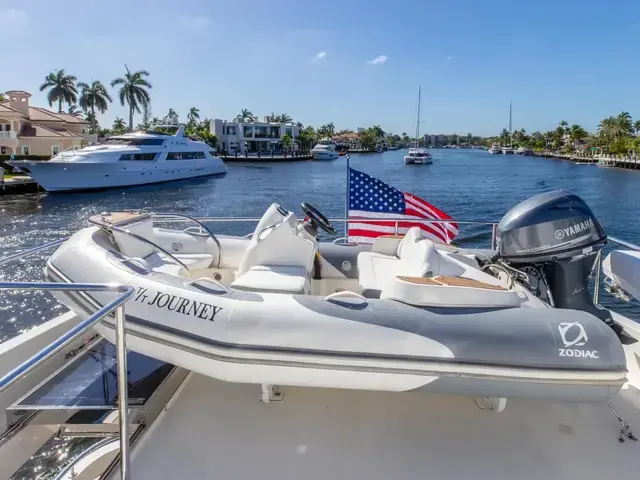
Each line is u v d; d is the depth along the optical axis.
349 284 3.59
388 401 2.59
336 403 2.56
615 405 2.54
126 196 30.09
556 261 2.99
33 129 42.75
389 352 2.18
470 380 2.17
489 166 74.31
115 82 56.12
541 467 2.10
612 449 2.21
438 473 2.06
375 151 132.50
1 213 22.98
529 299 2.62
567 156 102.50
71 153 30.98
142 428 2.32
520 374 2.15
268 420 2.41
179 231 3.85
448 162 90.44
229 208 26.03
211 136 74.44
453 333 2.20
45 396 2.35
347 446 2.22
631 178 49.31
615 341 2.22
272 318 2.26
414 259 3.02
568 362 2.15
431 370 2.17
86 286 1.79
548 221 2.97
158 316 2.34
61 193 29.77
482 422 2.42
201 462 2.11
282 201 28.80
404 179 46.25
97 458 2.14
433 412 2.49
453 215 23.19
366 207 4.99
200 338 2.26
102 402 2.30
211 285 2.49
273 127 81.69
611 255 3.12
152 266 3.12
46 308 10.55
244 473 2.05
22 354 2.67
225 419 2.41
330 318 2.26
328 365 2.19
